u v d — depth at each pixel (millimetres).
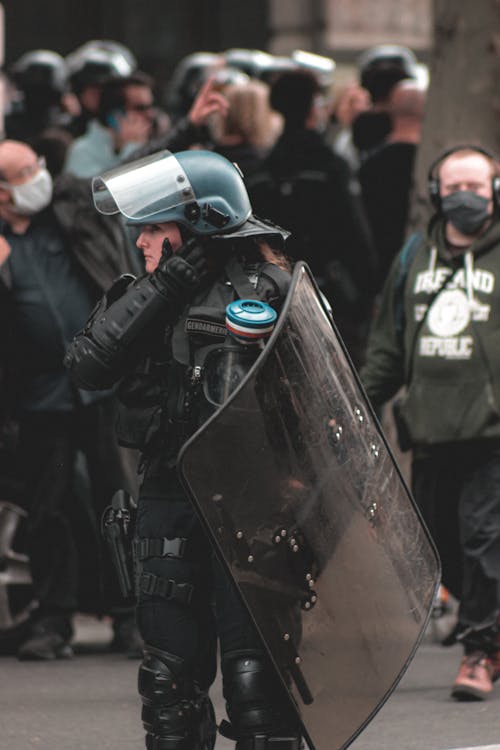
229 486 9164
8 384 17797
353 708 9664
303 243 20172
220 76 26578
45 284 17625
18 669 17141
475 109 20688
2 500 18359
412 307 15180
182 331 9891
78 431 17906
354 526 9664
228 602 9734
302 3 63094
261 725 9656
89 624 21094
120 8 69750
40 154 21078
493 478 14852
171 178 9977
